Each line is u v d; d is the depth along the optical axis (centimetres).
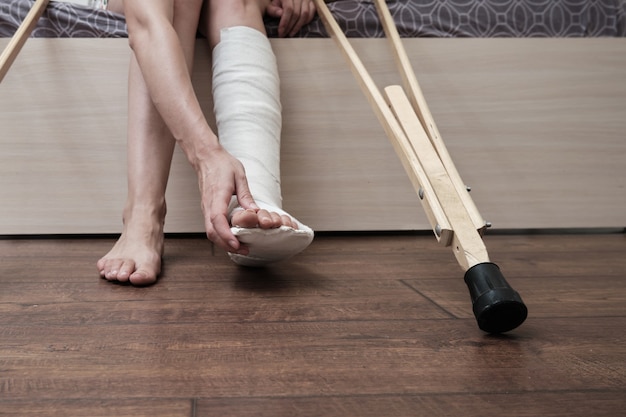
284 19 137
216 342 71
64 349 68
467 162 147
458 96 145
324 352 68
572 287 100
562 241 142
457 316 82
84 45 136
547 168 148
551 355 68
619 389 59
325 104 142
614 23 148
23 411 53
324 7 130
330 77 141
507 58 145
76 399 55
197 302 88
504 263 119
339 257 121
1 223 139
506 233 155
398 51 120
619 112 148
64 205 139
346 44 117
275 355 67
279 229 91
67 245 132
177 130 95
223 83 112
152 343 70
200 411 53
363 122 143
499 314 72
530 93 146
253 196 97
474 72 144
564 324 80
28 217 139
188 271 107
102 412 53
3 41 133
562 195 149
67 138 138
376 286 98
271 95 113
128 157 110
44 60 136
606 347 71
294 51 140
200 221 141
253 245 93
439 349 69
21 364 64
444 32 144
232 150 105
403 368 64
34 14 125
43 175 139
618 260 121
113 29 136
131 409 54
